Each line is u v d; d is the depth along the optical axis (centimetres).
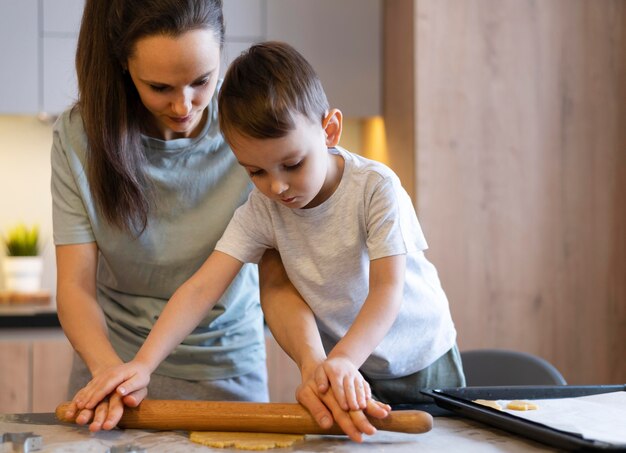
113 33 133
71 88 290
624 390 136
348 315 141
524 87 289
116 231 149
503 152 288
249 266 163
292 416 115
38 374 272
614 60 294
